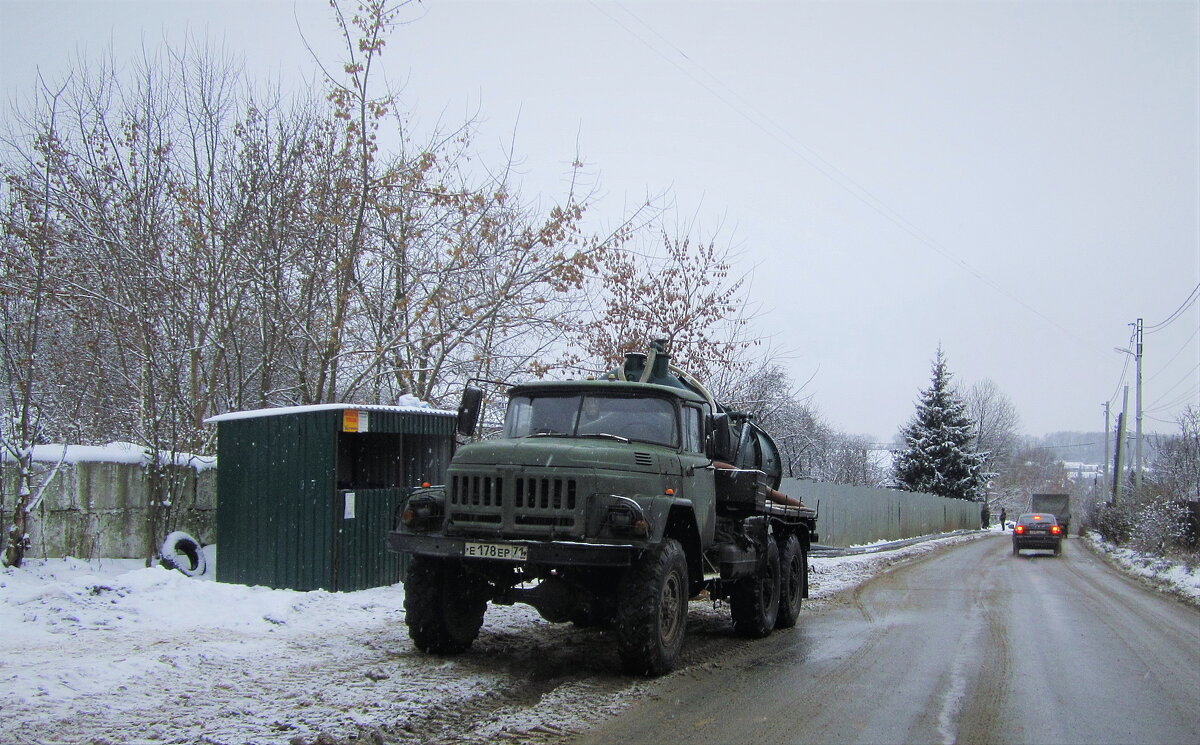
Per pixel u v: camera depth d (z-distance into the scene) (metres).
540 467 7.74
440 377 16.67
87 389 15.95
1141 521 31.27
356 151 15.81
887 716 6.81
